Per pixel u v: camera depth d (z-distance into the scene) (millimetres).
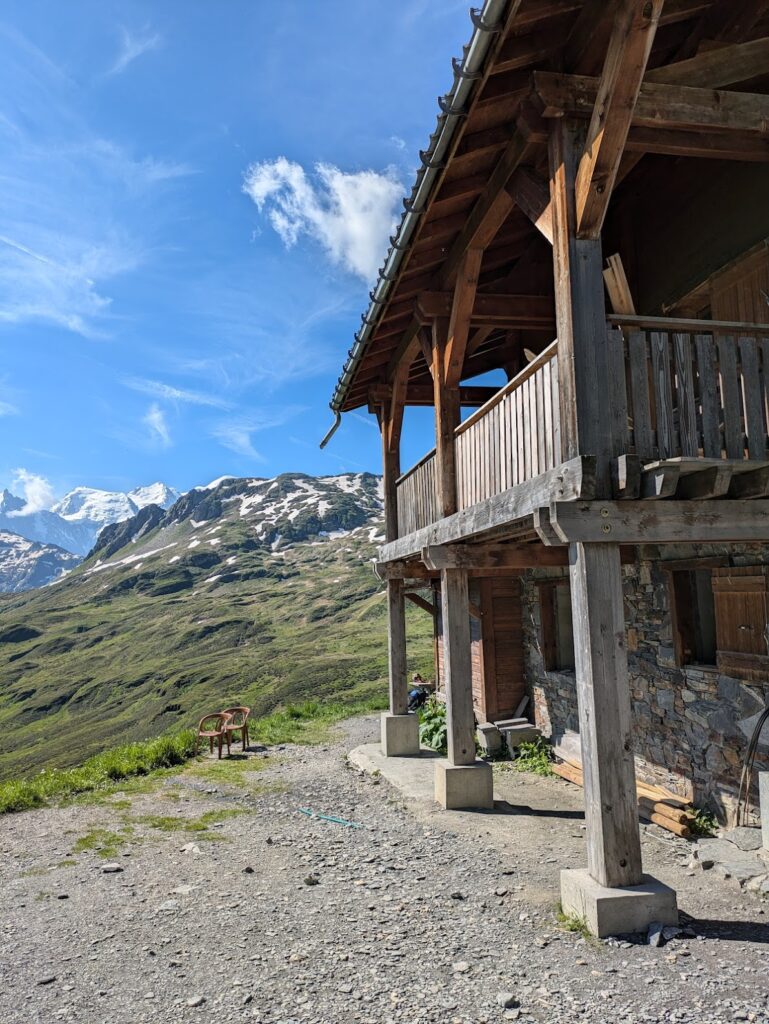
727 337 5242
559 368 5164
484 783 8336
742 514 5129
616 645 4875
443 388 8156
